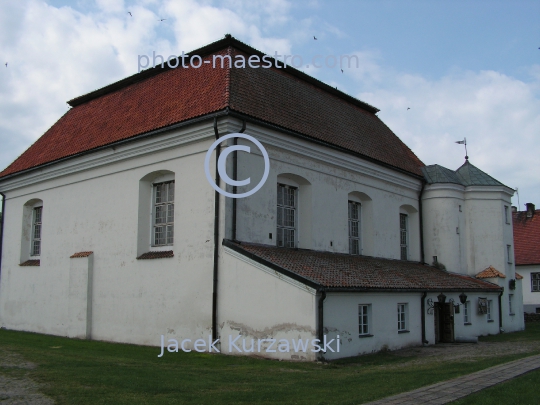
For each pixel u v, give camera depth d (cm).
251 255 1627
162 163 1934
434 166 2878
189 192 1834
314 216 2072
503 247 2828
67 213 2294
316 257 1919
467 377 1153
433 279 2317
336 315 1576
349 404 920
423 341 2041
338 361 1530
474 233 2839
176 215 1864
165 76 2270
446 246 2730
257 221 1823
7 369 1219
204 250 1758
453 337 2208
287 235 2030
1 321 2570
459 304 2339
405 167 2656
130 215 2017
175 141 1883
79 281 2147
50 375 1160
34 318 2380
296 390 1068
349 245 2341
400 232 2702
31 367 1259
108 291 2052
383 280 1895
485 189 2859
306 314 1502
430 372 1269
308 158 2073
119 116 2266
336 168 2220
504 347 1975
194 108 1877
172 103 2031
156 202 2023
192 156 1844
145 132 1939
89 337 2086
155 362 1480
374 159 2389
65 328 2192
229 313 1662
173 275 1841
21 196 2578
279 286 1562
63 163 2295
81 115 2573
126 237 2020
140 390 1047
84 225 2202
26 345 1805
